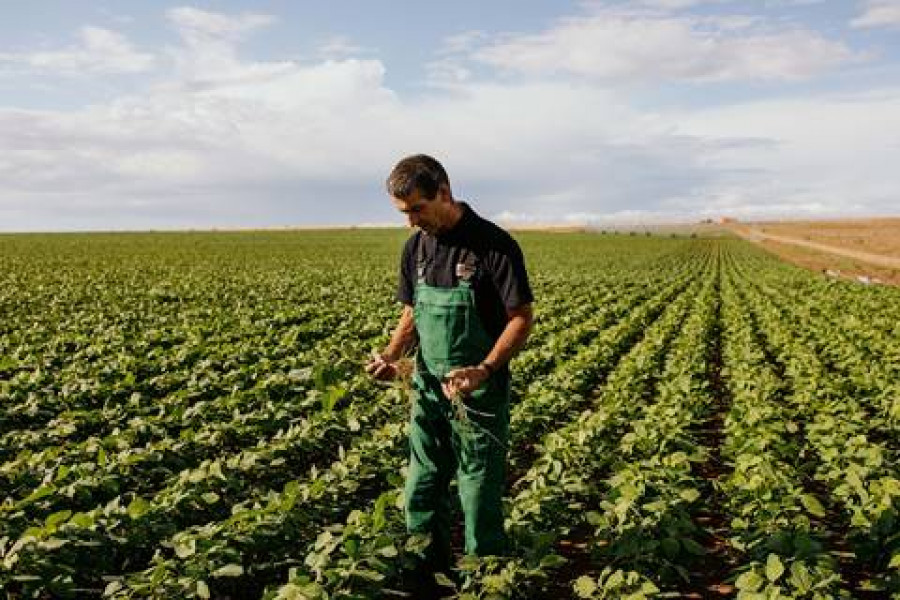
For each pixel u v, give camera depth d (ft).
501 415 16.06
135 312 64.03
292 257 166.40
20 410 30.76
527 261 170.81
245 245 226.58
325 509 20.26
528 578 16.78
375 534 17.02
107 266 130.21
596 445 25.82
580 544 20.79
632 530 18.19
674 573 18.10
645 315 68.28
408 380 17.19
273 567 17.52
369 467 23.17
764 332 59.88
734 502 21.07
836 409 31.37
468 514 16.42
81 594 17.12
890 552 18.28
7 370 39.50
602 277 119.44
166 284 90.33
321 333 53.78
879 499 19.44
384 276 108.88
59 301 70.33
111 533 17.95
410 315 17.33
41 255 163.02
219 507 21.33
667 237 377.91
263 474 24.50
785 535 17.63
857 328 54.75
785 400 35.63
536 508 19.40
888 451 24.61
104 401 33.81
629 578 15.70
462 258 15.56
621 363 44.29
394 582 17.61
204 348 43.70
